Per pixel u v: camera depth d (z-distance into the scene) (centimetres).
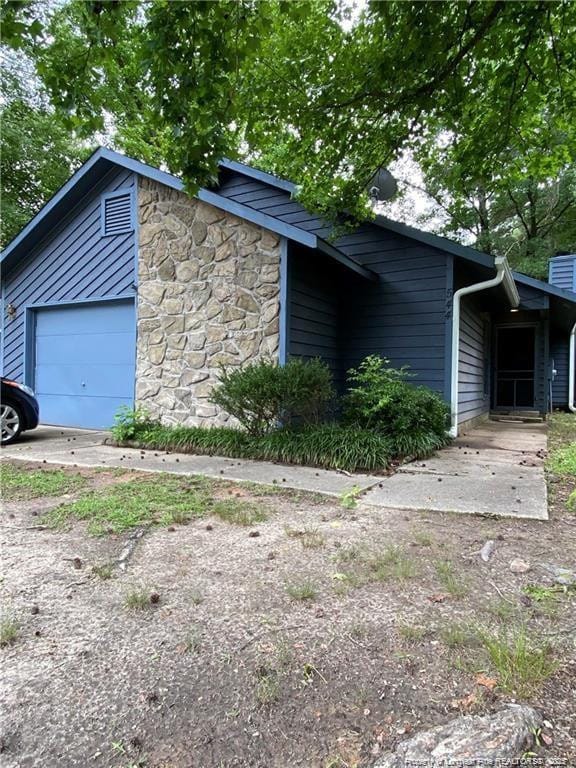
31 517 321
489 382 1061
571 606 200
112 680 153
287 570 234
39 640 175
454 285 680
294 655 165
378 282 709
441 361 666
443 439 629
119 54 316
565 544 272
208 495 376
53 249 818
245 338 618
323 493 382
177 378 675
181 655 166
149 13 278
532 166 532
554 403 1265
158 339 695
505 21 367
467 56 402
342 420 609
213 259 646
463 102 444
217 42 285
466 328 777
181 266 674
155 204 700
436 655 165
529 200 1773
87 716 137
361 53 425
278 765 120
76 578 227
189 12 272
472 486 407
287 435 538
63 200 769
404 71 400
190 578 226
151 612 195
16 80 1291
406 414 570
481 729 128
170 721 135
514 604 201
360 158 558
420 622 186
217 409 639
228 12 278
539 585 219
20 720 135
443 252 661
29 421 663
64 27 510
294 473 460
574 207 1722
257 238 612
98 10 275
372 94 436
